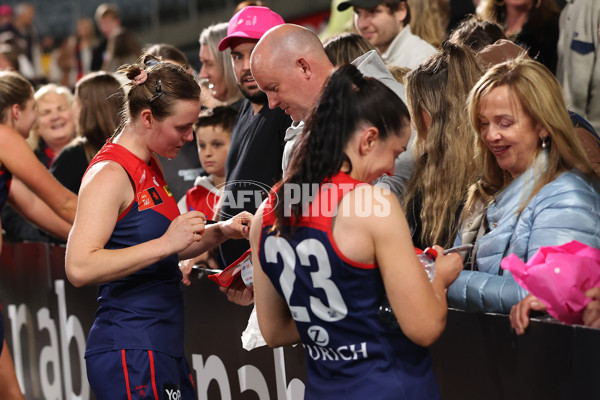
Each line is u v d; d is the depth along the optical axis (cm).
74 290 938
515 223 563
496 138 560
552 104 542
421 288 434
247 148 756
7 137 802
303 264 455
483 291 546
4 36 2297
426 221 638
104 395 641
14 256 1048
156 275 644
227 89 955
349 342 460
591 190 539
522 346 512
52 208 830
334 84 452
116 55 1560
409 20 984
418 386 461
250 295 673
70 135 1156
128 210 616
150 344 635
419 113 649
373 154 455
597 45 887
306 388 493
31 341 1043
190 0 2397
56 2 2698
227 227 671
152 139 620
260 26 748
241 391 755
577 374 479
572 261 489
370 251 439
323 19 2031
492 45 678
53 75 2369
